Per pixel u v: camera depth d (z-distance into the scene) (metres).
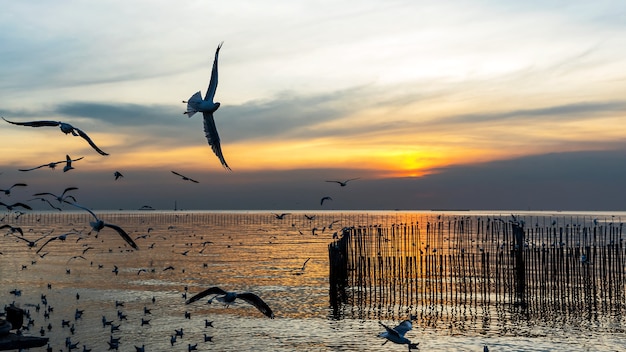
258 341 69.06
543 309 84.06
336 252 91.19
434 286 103.31
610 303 86.62
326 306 88.44
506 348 65.06
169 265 140.12
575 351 63.78
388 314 82.44
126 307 88.25
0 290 102.44
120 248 184.62
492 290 98.94
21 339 16.89
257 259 154.50
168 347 66.81
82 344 67.62
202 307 87.94
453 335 70.69
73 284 109.62
